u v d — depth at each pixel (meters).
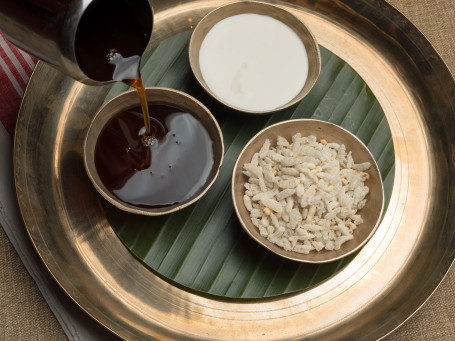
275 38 0.46
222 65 0.45
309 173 0.41
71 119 0.44
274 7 0.45
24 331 0.42
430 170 0.45
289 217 0.41
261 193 0.41
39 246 0.41
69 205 0.42
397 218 0.44
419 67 0.47
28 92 0.43
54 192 0.43
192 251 0.42
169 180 0.41
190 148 0.42
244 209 0.42
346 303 0.42
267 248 0.40
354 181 0.42
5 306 0.42
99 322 0.39
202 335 0.40
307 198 0.41
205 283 0.41
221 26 0.46
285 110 0.46
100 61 0.37
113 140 0.42
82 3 0.31
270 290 0.41
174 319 0.41
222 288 0.41
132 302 0.41
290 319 0.41
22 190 0.42
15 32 0.33
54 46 0.32
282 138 0.43
